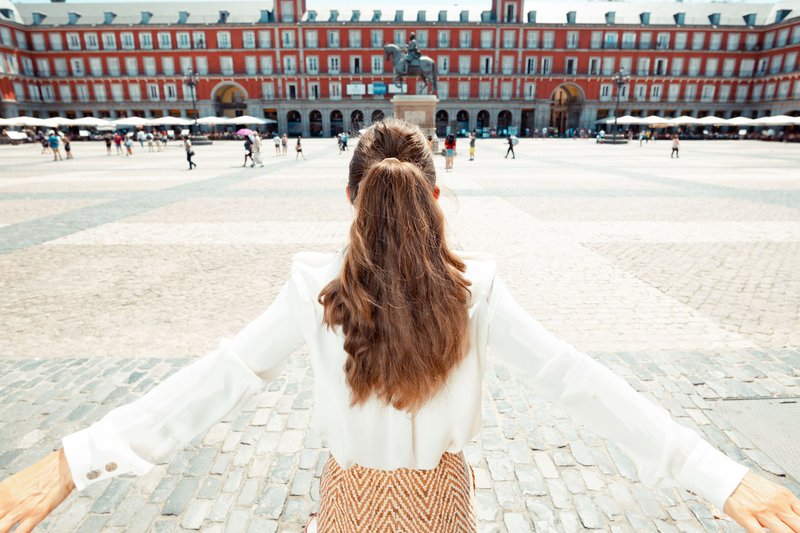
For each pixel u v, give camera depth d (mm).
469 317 906
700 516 2262
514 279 5832
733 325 4484
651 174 17344
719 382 3469
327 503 1020
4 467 2645
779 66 54594
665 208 10484
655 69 57562
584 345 4098
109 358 3914
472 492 1087
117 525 2225
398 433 922
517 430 2932
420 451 952
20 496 811
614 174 17406
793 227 8594
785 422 2996
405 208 851
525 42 56594
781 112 54688
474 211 10164
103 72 56906
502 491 2438
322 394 946
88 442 839
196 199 12055
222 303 5113
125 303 5113
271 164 22562
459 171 18672
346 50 56500
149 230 8570
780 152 31297
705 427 2949
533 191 13125
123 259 6770
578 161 23656
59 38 56094
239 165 22094
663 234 8102
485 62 56906
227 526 2227
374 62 56875
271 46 56531
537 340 916
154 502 2361
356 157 1017
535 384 938
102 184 14984
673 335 4277
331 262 974
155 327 4516
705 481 833
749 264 6406
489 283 932
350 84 56938
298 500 2387
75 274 6094
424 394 863
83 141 50719
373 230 859
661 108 58562
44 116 57781
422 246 851
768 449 2752
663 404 3199
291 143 45562
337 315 869
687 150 33562
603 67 57438
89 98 57531
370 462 955
